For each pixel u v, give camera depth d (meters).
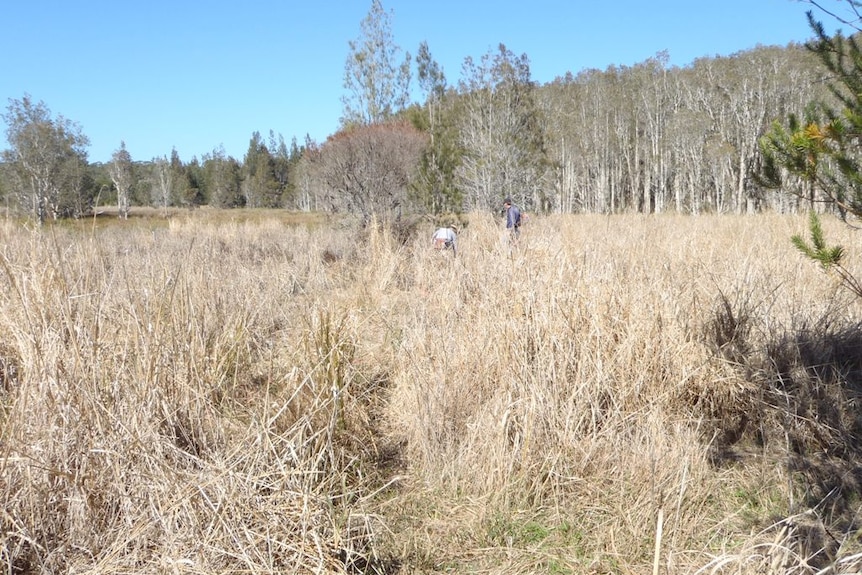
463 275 5.76
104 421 3.03
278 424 3.64
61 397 3.03
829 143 2.86
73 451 2.95
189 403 3.61
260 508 2.73
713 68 50.34
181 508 2.73
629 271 5.23
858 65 2.77
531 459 3.53
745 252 7.89
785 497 3.44
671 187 52.56
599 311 4.51
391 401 4.59
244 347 4.84
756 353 4.60
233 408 3.98
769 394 4.31
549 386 3.96
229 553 2.54
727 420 4.31
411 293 7.31
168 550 2.60
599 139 51.19
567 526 3.23
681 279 5.38
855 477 3.59
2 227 4.25
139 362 3.37
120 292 4.05
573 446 3.63
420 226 14.27
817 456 3.87
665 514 3.11
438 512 3.38
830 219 11.31
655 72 52.97
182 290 4.49
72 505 2.82
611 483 3.55
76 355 3.09
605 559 2.96
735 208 40.50
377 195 14.04
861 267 6.34
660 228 10.28
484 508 3.32
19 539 2.70
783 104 39.97
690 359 4.39
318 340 4.20
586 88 54.38
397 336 5.56
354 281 8.45
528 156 17.56
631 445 3.68
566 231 7.57
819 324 5.04
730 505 3.38
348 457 3.64
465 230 11.31
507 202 10.27
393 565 2.94
